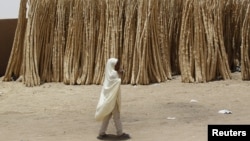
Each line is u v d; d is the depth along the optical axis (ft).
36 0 63.36
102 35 63.16
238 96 53.06
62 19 64.49
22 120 43.62
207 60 63.26
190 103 49.60
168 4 68.13
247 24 63.46
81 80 62.69
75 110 47.62
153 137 36.19
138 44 61.87
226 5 70.54
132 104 49.83
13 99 54.03
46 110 47.93
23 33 65.36
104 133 36.35
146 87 60.13
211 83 61.93
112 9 63.10
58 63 64.34
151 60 63.31
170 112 45.57
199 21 63.10
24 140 36.17
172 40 69.05
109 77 34.96
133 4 63.31
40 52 64.39
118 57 62.90
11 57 65.62
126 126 40.22
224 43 70.54
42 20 64.03
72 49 63.62
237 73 69.05
